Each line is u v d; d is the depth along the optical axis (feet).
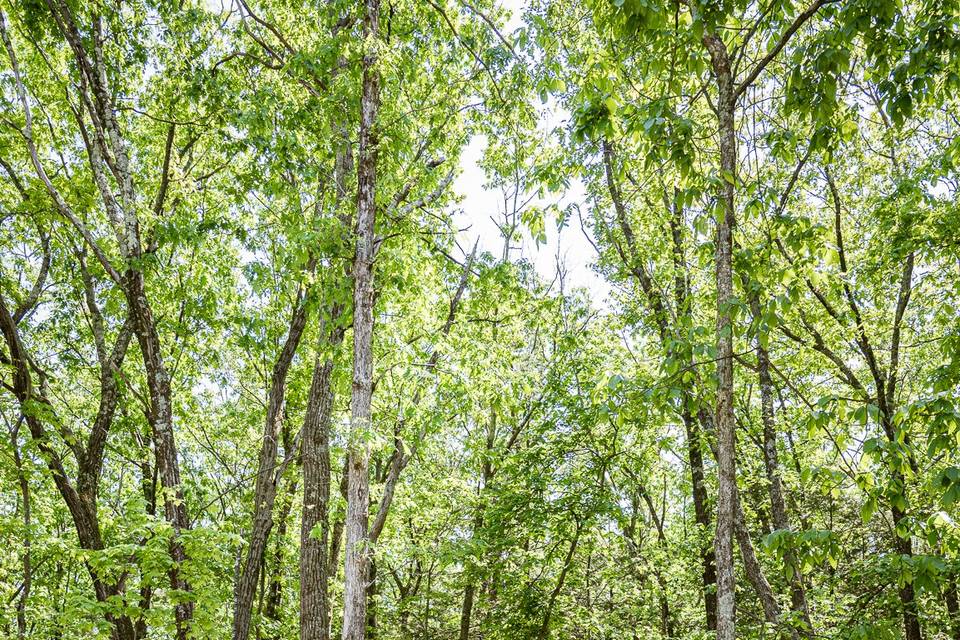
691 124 17.08
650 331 48.42
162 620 34.24
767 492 49.16
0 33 38.29
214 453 59.26
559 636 53.67
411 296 43.96
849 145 37.88
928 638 37.96
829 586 41.27
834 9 16.87
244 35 43.14
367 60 31.24
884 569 31.55
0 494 57.06
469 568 53.21
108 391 43.16
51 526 56.54
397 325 44.50
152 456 53.11
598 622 56.85
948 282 34.81
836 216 39.63
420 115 36.91
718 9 16.79
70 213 38.14
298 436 47.06
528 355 59.57
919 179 33.53
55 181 43.86
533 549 54.03
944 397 17.47
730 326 17.89
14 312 48.08
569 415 50.31
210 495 55.52
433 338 40.93
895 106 16.80
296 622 57.67
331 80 33.12
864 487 18.45
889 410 34.32
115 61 42.50
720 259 18.66
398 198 37.14
